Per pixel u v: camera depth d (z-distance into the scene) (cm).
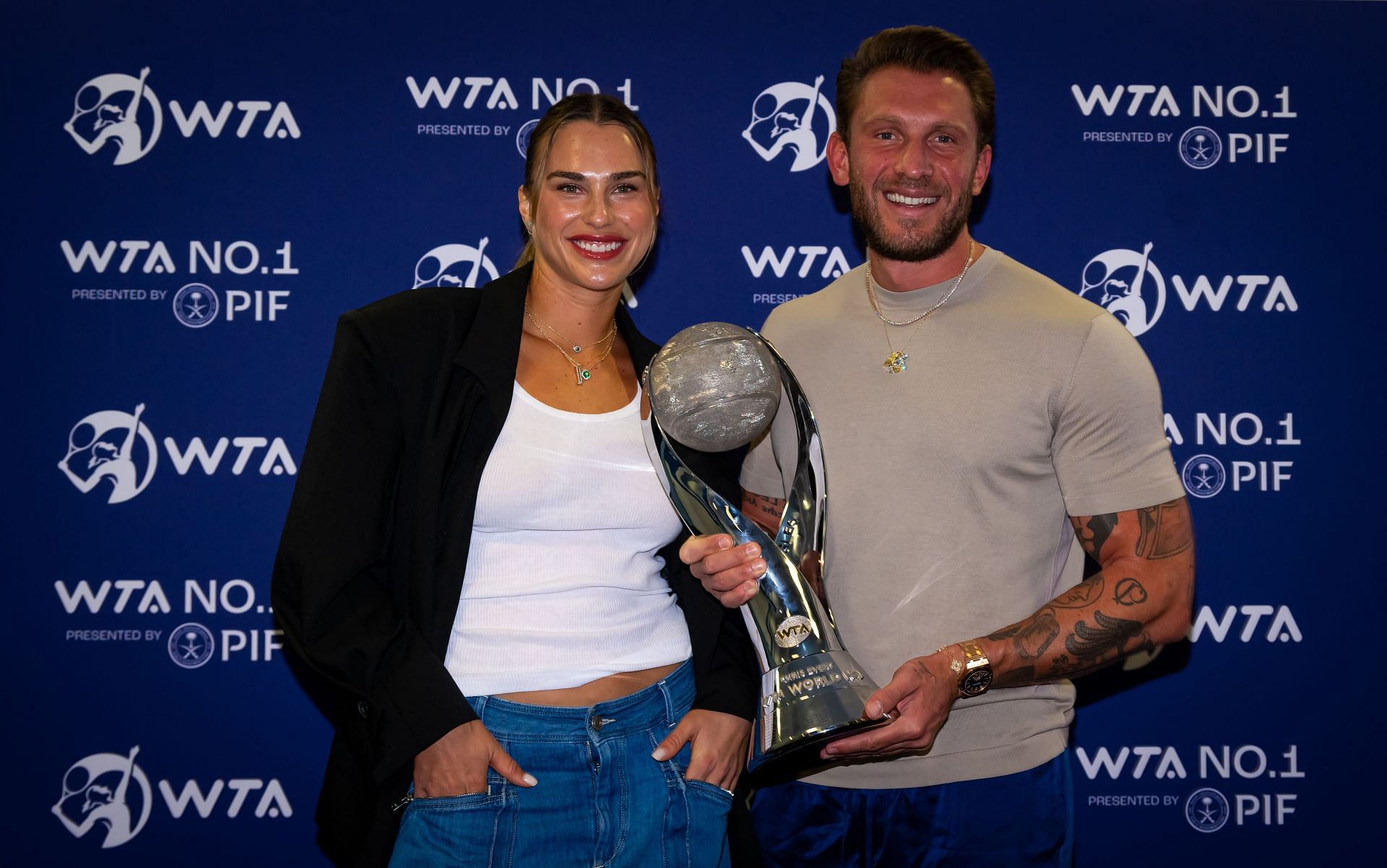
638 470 155
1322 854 250
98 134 241
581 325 161
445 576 146
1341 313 251
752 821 176
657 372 146
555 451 150
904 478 166
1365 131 251
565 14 246
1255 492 250
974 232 249
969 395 165
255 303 243
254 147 243
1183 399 250
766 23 248
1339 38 251
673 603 164
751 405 143
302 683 244
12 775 239
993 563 163
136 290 242
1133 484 161
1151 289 250
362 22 245
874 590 165
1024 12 249
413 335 154
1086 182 250
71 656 240
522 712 142
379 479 147
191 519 242
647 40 247
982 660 152
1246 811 250
